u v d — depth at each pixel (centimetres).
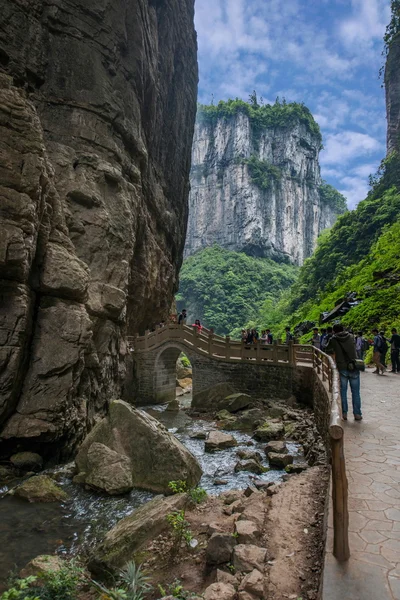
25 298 1149
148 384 2455
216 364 2222
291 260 12875
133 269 2469
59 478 1047
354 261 5300
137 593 419
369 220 5409
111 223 1817
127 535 592
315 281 5975
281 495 688
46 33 1755
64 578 463
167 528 632
